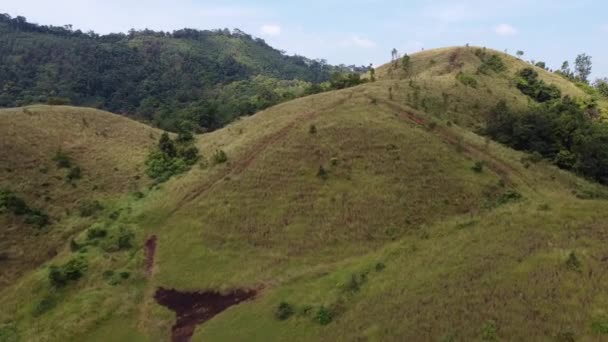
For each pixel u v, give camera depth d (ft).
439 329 94.79
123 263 173.06
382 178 204.85
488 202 191.93
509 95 350.23
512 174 219.61
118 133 299.38
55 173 235.81
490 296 101.24
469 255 125.39
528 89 381.19
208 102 530.27
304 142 230.27
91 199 222.69
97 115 315.99
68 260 175.52
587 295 94.63
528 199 185.68
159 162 253.44
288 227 183.21
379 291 122.62
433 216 186.29
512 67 418.92
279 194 199.82
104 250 180.45
